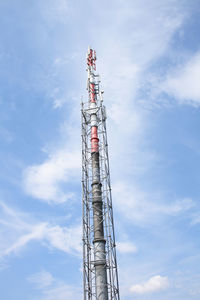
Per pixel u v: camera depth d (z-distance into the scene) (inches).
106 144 2033.7
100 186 1904.5
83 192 1841.8
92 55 2445.9
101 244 1695.4
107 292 1578.5
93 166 1946.4
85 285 1567.4
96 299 1552.7
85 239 1710.1
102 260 1641.2
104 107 2190.0
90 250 1704.0
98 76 2338.8
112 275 1579.7
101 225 1775.3
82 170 1925.4
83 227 1731.1
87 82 2319.1
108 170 1945.1
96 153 1993.1
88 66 2373.3
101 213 1803.6
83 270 1606.8
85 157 1994.3
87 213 1812.3
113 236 1721.2
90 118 2139.5
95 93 2283.5
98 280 1594.5
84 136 2075.5
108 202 1806.1
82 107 2182.6
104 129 2092.8
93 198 1845.5
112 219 1774.1
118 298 1551.4
